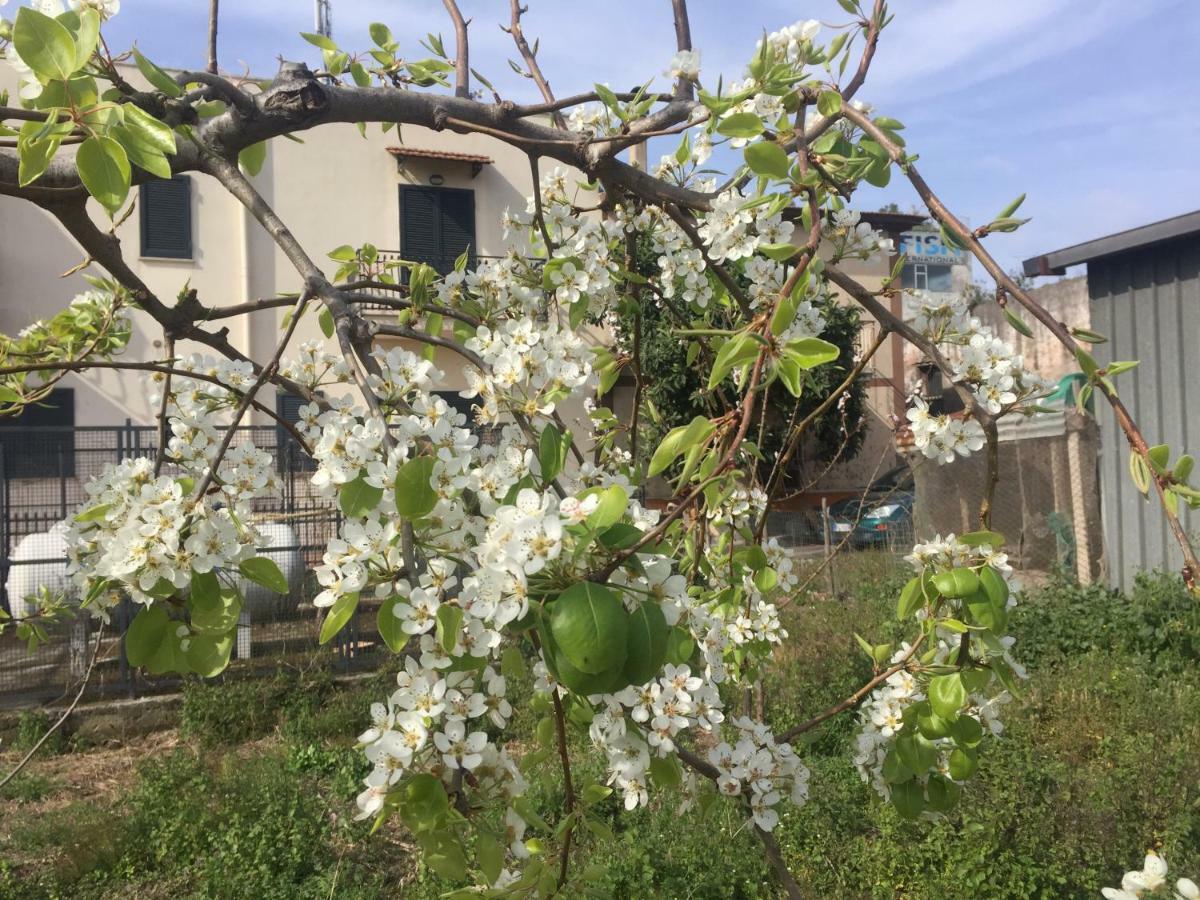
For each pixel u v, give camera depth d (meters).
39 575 6.23
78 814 4.51
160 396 1.64
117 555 1.18
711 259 1.81
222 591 1.23
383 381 1.29
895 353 14.51
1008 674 1.55
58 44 1.12
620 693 1.30
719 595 2.17
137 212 11.73
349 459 1.12
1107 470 7.60
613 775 1.48
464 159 13.09
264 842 4.09
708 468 1.18
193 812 4.42
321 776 5.13
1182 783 3.83
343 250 2.22
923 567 1.66
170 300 11.83
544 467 1.20
